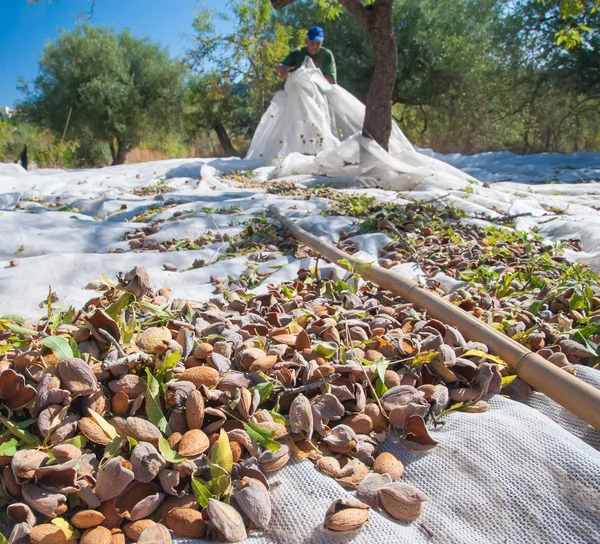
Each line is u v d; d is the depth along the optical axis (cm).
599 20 1445
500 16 1691
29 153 1709
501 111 1758
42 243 374
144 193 655
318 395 159
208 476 133
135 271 181
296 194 593
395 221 414
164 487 128
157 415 144
